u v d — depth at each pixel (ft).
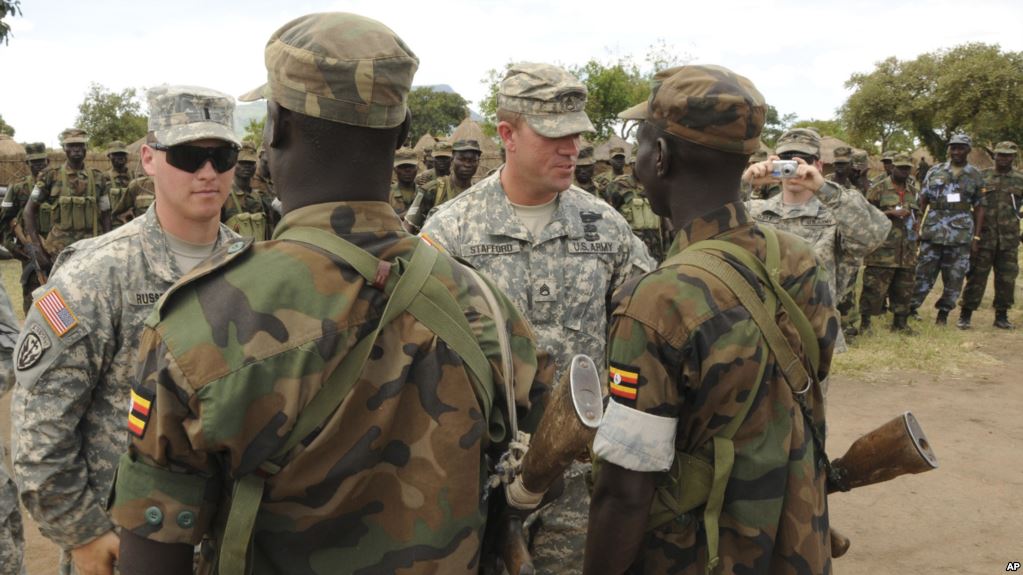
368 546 3.98
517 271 8.79
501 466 4.45
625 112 6.30
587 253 8.95
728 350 5.30
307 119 3.98
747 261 5.57
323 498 3.88
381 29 4.09
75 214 29.35
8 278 39.99
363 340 3.94
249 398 3.68
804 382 5.64
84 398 6.59
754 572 5.43
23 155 54.60
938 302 31.78
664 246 31.63
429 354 4.09
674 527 5.60
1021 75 112.47
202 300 3.84
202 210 7.07
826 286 6.00
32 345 6.42
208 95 7.00
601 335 9.07
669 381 5.34
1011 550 13.60
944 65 119.44
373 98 3.95
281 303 3.81
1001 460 17.58
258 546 3.98
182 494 3.82
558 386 4.12
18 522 8.27
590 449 5.40
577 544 8.52
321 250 3.99
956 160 30.89
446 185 25.21
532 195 8.86
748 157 5.75
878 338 28.86
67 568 7.42
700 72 5.67
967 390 22.99
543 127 8.30
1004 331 31.04
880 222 11.66
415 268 4.16
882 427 5.98
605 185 35.14
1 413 19.39
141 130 121.19
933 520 14.73
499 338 4.45
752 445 5.44
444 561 4.00
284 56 3.96
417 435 4.04
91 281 6.65
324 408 3.82
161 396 3.69
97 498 6.73
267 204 27.48
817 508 5.69
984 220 30.81
